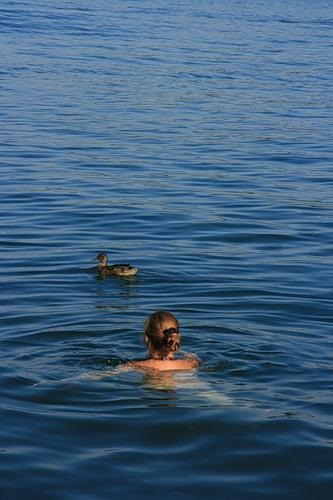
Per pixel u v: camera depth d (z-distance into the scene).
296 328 10.70
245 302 11.84
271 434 7.74
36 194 18.05
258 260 14.11
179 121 26.89
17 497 6.77
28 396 8.39
